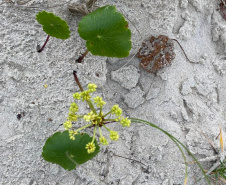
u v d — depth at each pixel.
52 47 0.39
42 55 0.39
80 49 0.40
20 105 0.37
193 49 0.44
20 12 0.38
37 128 0.38
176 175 0.40
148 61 0.41
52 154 0.33
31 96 0.38
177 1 0.43
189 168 0.41
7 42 0.38
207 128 0.42
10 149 0.36
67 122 0.32
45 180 0.37
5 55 0.37
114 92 0.41
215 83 0.44
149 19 0.42
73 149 0.34
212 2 0.45
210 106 0.44
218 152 0.41
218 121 0.43
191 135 0.41
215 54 0.45
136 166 0.40
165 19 0.43
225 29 0.44
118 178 0.39
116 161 0.39
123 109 0.41
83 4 0.39
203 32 0.45
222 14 0.45
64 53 0.39
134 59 0.42
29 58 0.38
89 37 0.35
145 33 0.42
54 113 0.38
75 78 0.39
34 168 0.37
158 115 0.41
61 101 0.39
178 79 0.43
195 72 0.44
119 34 0.35
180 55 0.43
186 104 0.43
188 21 0.43
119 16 0.34
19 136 0.37
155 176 0.40
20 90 0.38
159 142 0.40
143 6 0.42
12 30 0.38
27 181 0.37
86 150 0.34
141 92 0.41
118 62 0.41
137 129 0.41
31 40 0.38
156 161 0.40
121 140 0.40
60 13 0.40
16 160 0.37
